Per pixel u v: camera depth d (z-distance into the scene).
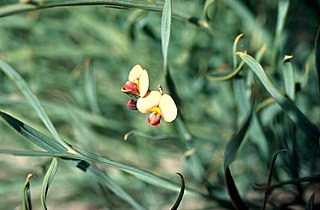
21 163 0.36
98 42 0.38
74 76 0.38
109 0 0.20
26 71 0.38
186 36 0.36
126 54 0.37
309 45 0.37
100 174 0.21
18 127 0.19
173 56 0.37
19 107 0.34
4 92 0.36
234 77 0.24
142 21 0.32
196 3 0.35
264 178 0.32
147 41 0.36
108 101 0.38
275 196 0.28
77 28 0.39
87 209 0.34
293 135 0.25
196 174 0.27
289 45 0.37
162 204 0.32
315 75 0.33
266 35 0.32
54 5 0.21
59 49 0.37
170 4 0.20
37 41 0.40
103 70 0.39
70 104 0.36
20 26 0.39
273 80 0.28
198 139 0.32
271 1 0.39
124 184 0.32
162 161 0.35
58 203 0.34
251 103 0.23
